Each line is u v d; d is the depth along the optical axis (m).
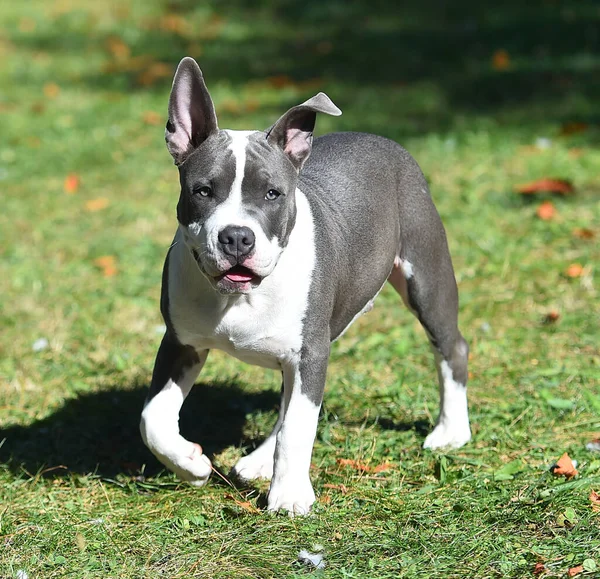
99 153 17.14
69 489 7.75
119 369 10.01
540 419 8.66
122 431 8.79
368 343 10.44
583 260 12.00
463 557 6.40
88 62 24.44
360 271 7.71
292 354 7.09
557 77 20.27
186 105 7.01
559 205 13.66
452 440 8.30
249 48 25.16
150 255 12.86
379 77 21.56
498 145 16.22
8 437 8.70
